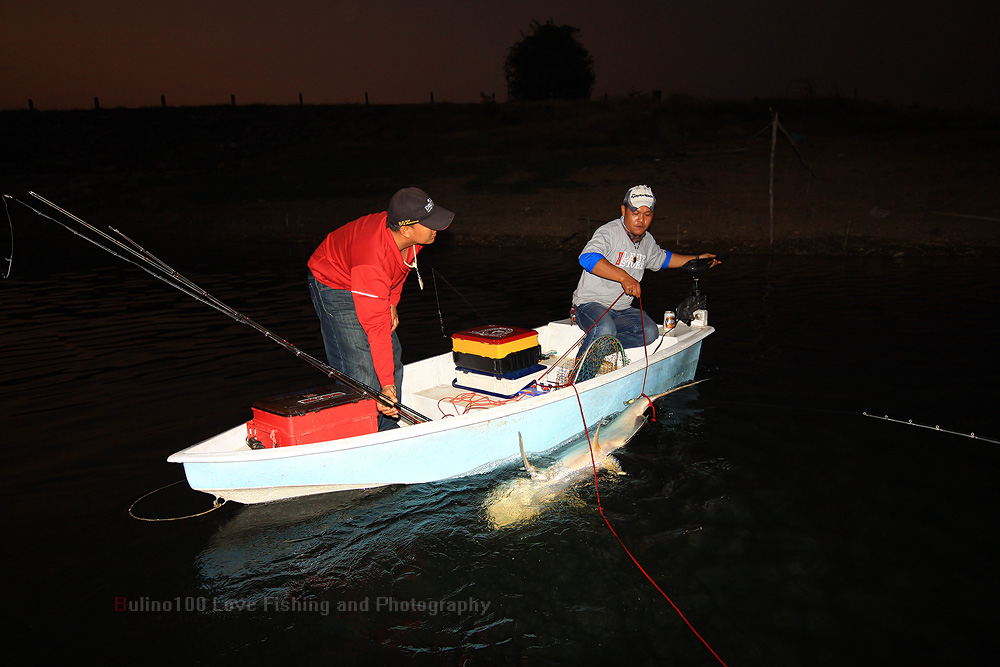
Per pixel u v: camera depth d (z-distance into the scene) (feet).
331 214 60.75
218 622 8.96
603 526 11.05
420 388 16.24
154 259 11.12
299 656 8.33
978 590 9.25
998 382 17.04
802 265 35.22
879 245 39.32
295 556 10.41
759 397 16.62
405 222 11.46
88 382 18.30
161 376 18.80
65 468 13.20
